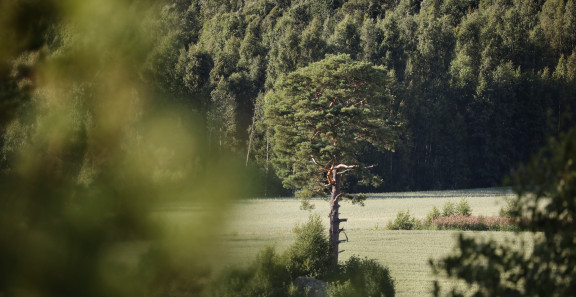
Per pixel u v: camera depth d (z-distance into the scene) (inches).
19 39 95.0
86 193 89.7
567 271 136.3
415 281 1072.8
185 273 89.4
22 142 93.4
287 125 1330.0
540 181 140.9
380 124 1343.5
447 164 3752.5
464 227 1734.7
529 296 135.3
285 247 1040.8
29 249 86.7
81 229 87.2
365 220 2100.1
